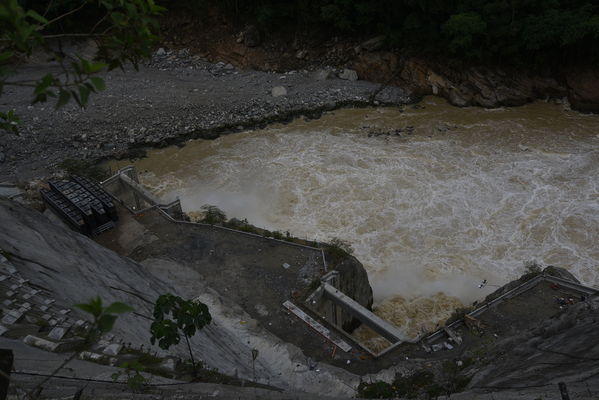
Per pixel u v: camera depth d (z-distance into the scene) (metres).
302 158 48.12
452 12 59.50
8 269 11.08
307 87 60.38
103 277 15.20
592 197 40.91
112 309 3.18
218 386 9.92
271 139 51.50
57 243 15.12
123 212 33.28
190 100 56.56
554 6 56.62
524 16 57.41
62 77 52.53
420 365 22.09
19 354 7.81
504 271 35.00
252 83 61.91
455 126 52.97
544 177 43.75
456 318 25.84
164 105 55.09
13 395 6.15
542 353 12.21
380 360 23.11
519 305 26.52
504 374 12.70
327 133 52.47
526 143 49.06
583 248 36.25
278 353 22.47
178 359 11.75
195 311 10.74
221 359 15.84
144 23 4.64
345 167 46.53
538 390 8.83
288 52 67.06
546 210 39.94
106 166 46.69
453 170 45.47
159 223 32.44
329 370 21.75
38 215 16.52
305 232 39.06
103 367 9.00
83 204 31.08
